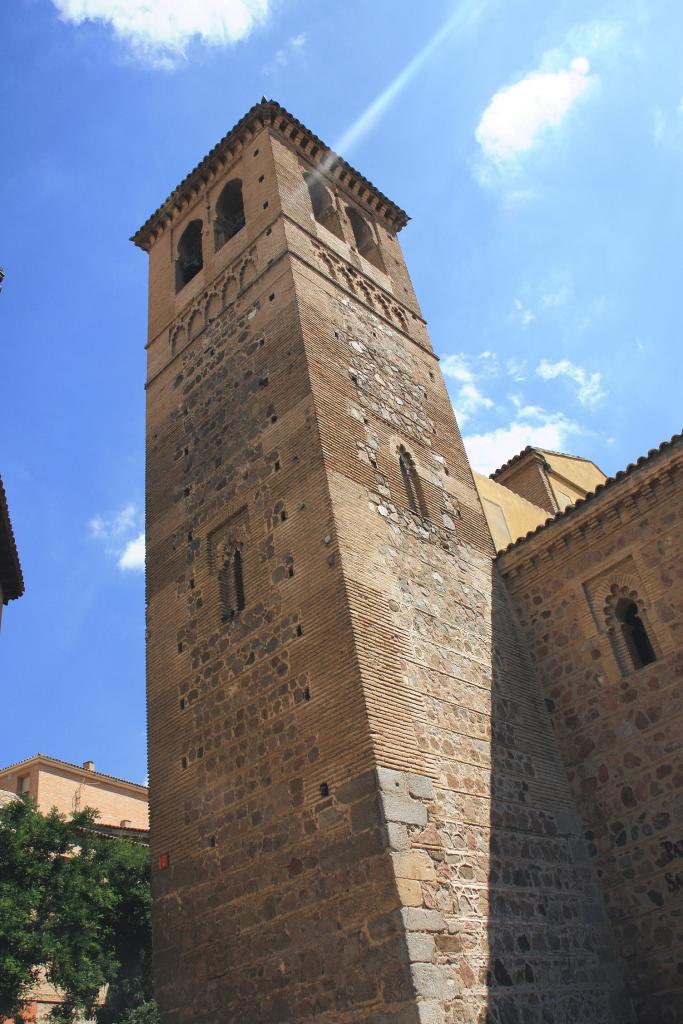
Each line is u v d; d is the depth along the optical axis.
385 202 30.70
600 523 20.47
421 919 13.31
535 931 15.39
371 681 15.54
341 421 19.86
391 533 18.88
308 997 13.76
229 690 17.78
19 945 25.12
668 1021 16.02
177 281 27.78
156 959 16.66
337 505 17.80
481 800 16.28
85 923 27.28
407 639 17.16
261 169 26.41
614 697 18.97
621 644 19.42
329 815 14.66
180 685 19.12
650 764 17.89
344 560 16.86
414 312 27.09
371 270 26.72
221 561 19.77
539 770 18.39
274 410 20.39
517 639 20.81
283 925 14.61
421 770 15.27
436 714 16.61
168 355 25.64
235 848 16.09
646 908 16.95
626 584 19.70
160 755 18.72
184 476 22.28
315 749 15.44
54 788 49.25
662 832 17.23
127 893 30.67
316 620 16.66
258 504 19.44
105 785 52.38
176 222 29.80
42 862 28.16
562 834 17.73
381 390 22.34
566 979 15.38
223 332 23.70
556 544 21.11
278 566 18.06
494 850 15.76
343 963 13.48
